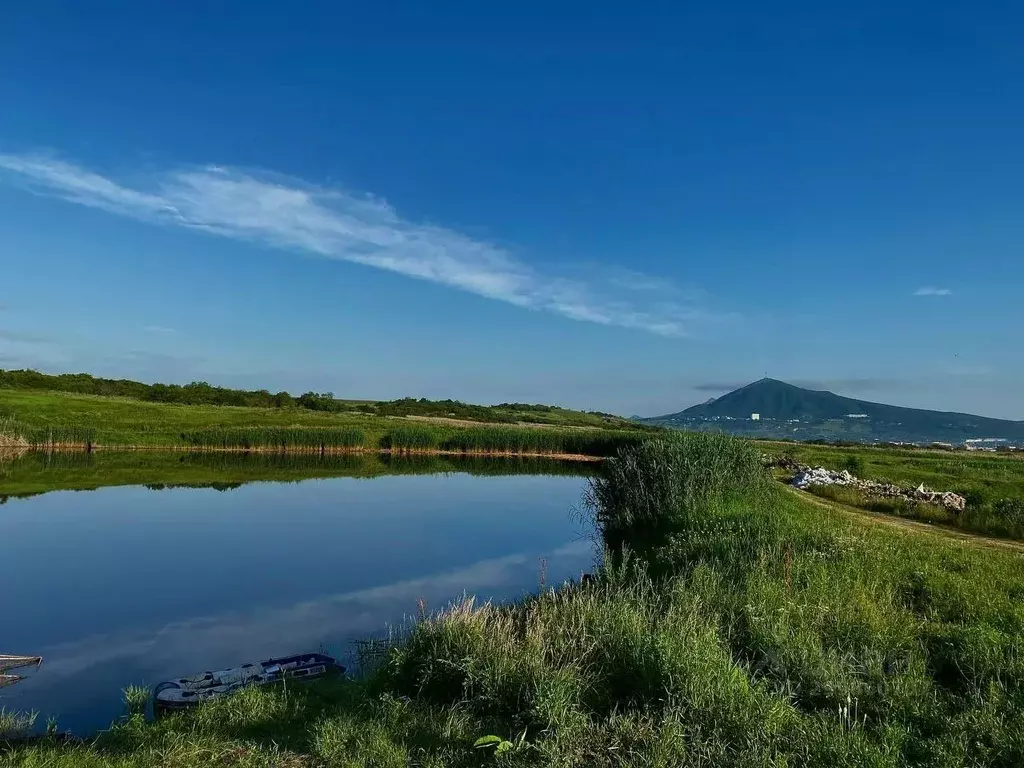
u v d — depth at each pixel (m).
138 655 11.34
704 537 13.70
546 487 38.81
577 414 138.62
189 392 94.69
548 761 5.63
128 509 27.44
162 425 63.44
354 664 10.47
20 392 74.81
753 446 21.73
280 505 29.41
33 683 10.14
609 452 66.19
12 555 19.05
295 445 62.59
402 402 121.12
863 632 8.15
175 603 14.46
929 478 29.53
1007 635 7.88
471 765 5.93
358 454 63.44
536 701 6.62
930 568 11.16
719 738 5.92
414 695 7.98
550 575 16.92
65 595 15.08
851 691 6.70
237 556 19.23
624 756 5.72
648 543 16.23
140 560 18.64
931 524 18.50
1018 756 5.39
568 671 7.15
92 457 50.31
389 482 40.03
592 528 24.06
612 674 7.43
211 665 10.90
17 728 8.20
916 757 5.54
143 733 7.59
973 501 20.91
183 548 20.28
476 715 7.19
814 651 7.37
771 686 7.07
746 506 16.53
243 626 12.86
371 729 6.55
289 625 12.88
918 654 7.72
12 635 12.44
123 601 14.60
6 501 28.97
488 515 27.36
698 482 18.52
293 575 16.97
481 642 8.04
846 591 9.67
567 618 9.09
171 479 38.19
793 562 11.34
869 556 11.80
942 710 6.37
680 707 6.35
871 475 30.98
